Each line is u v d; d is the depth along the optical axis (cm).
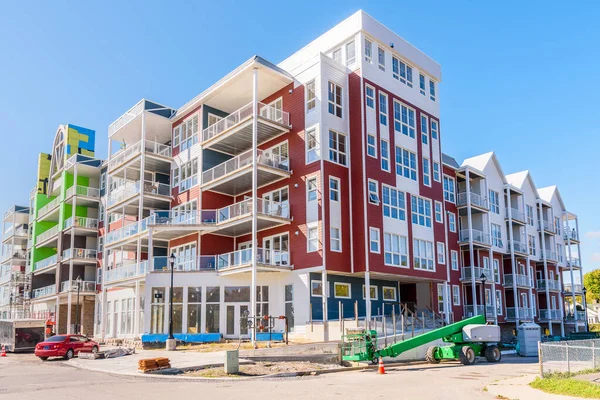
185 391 1507
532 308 5075
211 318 3369
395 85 3797
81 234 5353
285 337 3028
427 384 1642
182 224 3600
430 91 4166
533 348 3144
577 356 1989
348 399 1332
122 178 4731
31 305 5941
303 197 3362
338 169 3378
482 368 2202
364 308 3484
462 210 4584
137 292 3644
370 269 3269
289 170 3469
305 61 3522
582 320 6009
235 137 3647
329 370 2103
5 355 3275
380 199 3453
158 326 3375
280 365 2167
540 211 5666
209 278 3419
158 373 1980
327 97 3409
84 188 5266
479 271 4484
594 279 9138
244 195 3878
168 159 4188
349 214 3388
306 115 3447
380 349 2284
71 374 2036
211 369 2041
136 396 1407
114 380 1814
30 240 6384
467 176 4553
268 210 3381
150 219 3747
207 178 3759
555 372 1698
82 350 2919
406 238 3603
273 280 3416
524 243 5247
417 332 3002
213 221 3603
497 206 5025
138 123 4291
